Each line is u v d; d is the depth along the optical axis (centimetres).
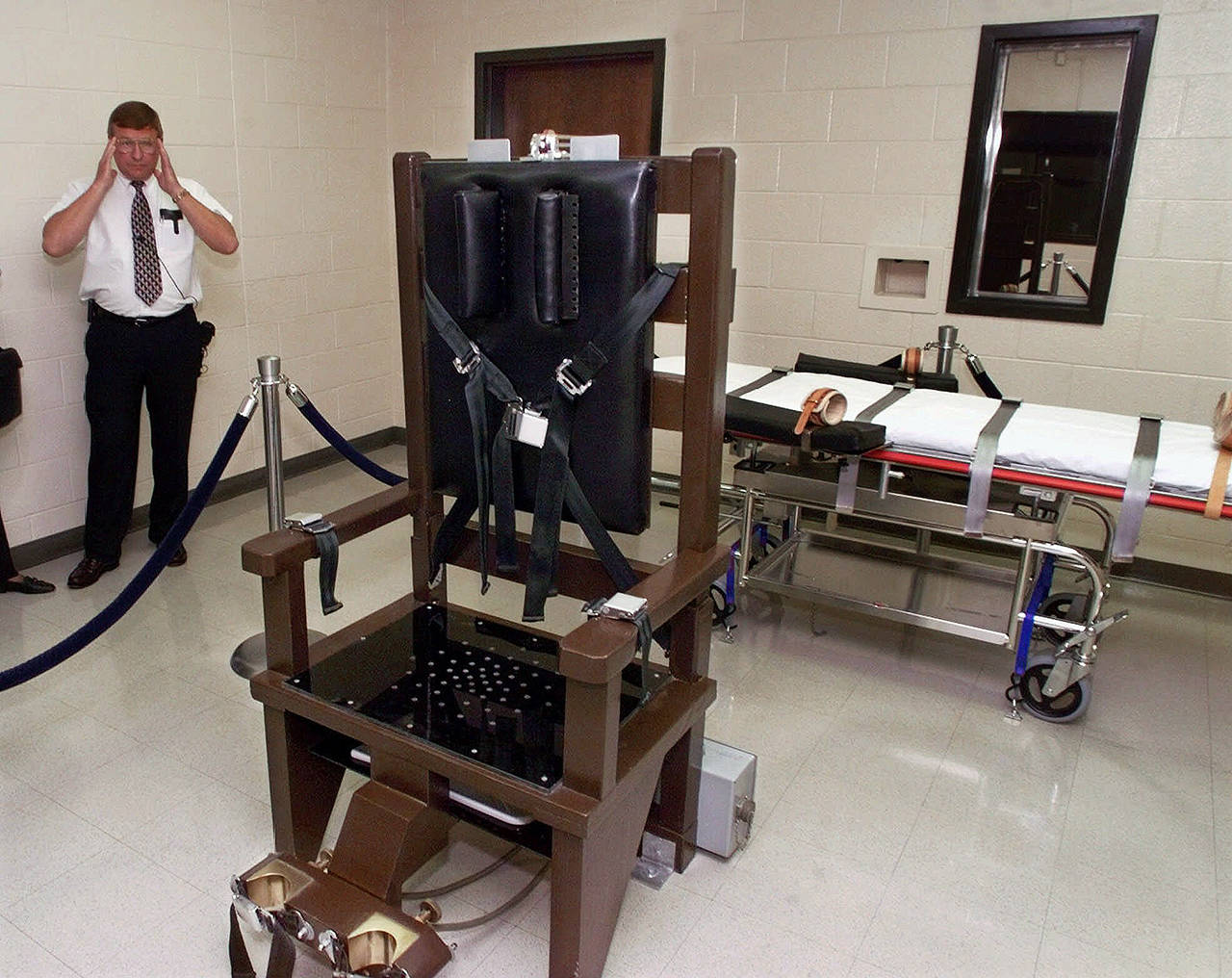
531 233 177
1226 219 344
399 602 228
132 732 259
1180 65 338
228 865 210
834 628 339
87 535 359
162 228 350
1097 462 249
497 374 188
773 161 418
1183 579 380
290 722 194
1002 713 284
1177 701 294
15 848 213
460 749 170
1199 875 216
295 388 275
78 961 183
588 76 463
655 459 484
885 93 388
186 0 396
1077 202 368
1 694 275
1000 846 224
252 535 408
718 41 417
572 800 158
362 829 176
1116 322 370
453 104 494
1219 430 254
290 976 168
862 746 265
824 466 313
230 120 425
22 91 341
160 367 358
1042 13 354
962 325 397
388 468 509
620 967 184
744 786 214
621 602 162
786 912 201
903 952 191
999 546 412
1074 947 193
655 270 175
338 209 490
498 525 193
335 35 471
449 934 192
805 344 433
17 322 353
